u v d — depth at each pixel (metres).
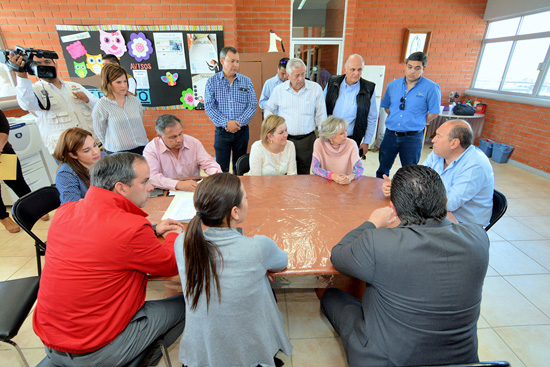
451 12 4.71
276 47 3.91
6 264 2.08
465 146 1.59
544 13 3.83
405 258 0.83
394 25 4.77
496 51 4.64
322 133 1.94
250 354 0.97
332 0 4.18
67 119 2.56
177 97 3.88
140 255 0.91
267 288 1.01
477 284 0.84
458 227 0.89
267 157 2.03
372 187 1.75
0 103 2.95
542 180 3.62
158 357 1.18
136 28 3.49
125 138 2.42
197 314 0.88
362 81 2.68
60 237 0.90
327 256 1.10
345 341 1.06
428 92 2.55
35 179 2.77
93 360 0.92
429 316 0.83
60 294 0.87
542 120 3.76
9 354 1.43
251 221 1.34
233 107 2.75
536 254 2.19
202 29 3.58
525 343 1.49
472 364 0.71
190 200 1.55
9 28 3.37
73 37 3.46
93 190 0.95
